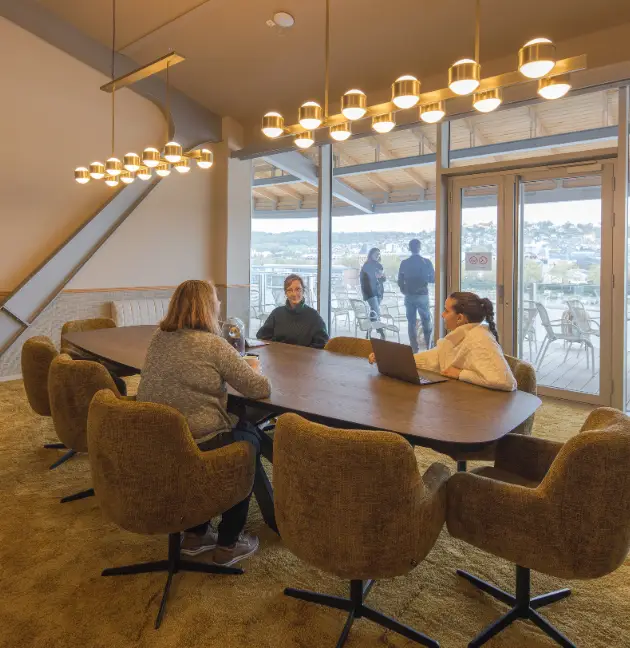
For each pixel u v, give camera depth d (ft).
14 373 17.53
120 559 7.06
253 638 5.56
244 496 6.29
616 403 14.47
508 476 6.29
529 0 12.71
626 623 5.85
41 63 18.49
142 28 17.75
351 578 4.81
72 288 19.07
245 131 23.50
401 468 4.58
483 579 6.68
